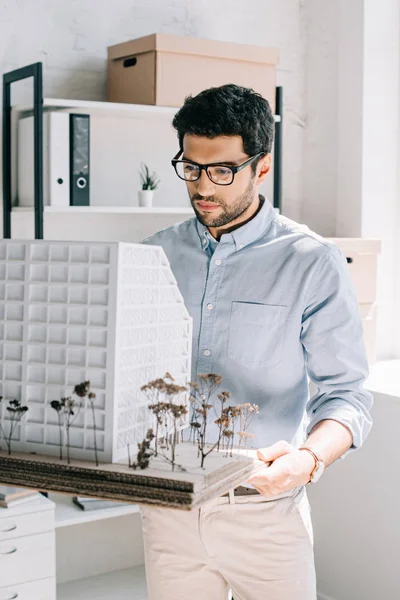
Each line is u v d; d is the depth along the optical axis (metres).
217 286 1.60
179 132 1.50
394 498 2.54
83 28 2.85
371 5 3.01
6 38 2.73
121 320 1.22
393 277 3.11
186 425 1.44
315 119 3.27
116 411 1.22
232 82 2.77
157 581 1.61
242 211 1.52
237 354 1.58
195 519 1.53
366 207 3.06
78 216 2.91
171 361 1.39
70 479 1.19
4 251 1.30
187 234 1.68
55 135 2.56
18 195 2.75
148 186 2.82
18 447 1.29
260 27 3.20
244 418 1.58
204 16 3.08
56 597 2.82
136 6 2.94
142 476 1.15
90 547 3.01
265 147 1.51
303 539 1.57
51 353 1.26
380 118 3.06
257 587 1.56
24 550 2.43
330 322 1.54
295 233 1.60
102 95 2.91
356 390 1.55
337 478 2.74
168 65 2.63
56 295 1.26
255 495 1.52
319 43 3.23
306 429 1.58
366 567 2.65
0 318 1.30
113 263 1.21
